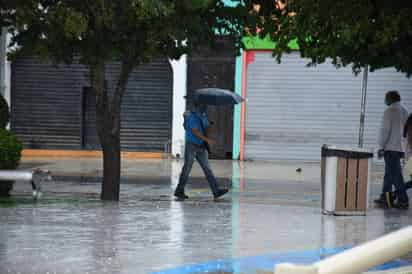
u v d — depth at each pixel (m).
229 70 54.62
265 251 16.95
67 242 17.55
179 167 47.94
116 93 27.81
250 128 54.97
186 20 24.86
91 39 25.50
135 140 56.25
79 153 56.44
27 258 15.59
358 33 22.03
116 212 23.45
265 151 55.03
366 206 24.64
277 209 25.73
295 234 19.70
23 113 56.56
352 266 5.36
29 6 24.59
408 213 26.27
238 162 53.28
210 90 31.34
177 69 55.16
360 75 53.81
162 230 19.77
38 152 56.53
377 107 53.94
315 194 34.09
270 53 54.19
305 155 54.88
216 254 16.42
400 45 24.34
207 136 30.70
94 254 16.14
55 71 56.38
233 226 20.88
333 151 24.05
